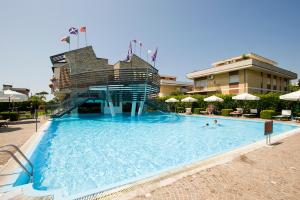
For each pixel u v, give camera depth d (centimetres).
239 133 1407
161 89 5312
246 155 652
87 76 2466
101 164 738
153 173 505
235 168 529
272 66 3484
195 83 4412
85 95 2538
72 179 598
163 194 383
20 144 818
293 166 542
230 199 365
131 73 2291
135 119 2272
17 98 1662
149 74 2323
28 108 3278
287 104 1922
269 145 793
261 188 411
